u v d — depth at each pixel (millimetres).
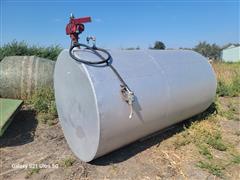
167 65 3092
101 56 2607
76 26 2732
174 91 2990
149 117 2748
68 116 2822
